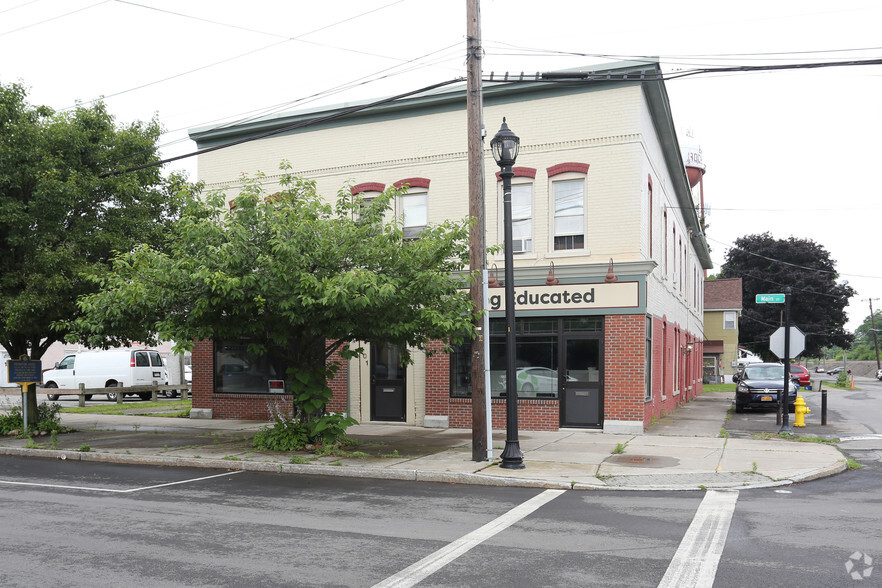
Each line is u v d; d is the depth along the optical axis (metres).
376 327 12.79
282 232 12.57
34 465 13.17
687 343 29.06
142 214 16.77
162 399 31.36
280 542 7.25
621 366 16.08
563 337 16.72
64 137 15.70
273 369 20.19
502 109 17.47
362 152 18.84
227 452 13.72
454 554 6.79
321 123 19.28
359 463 12.17
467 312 12.87
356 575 6.13
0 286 15.17
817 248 62.94
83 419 20.81
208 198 13.46
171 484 10.91
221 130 20.06
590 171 16.62
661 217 20.44
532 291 16.86
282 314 12.53
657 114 18.23
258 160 20.06
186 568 6.34
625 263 15.99
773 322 61.00
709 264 38.56
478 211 12.69
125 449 14.35
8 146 14.98
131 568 6.35
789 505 9.07
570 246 16.83
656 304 19.03
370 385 18.70
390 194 13.57
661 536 7.46
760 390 22.09
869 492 10.02
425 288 12.65
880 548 6.96
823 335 60.12
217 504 9.29
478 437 12.38
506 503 9.30
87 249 15.79
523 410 16.88
